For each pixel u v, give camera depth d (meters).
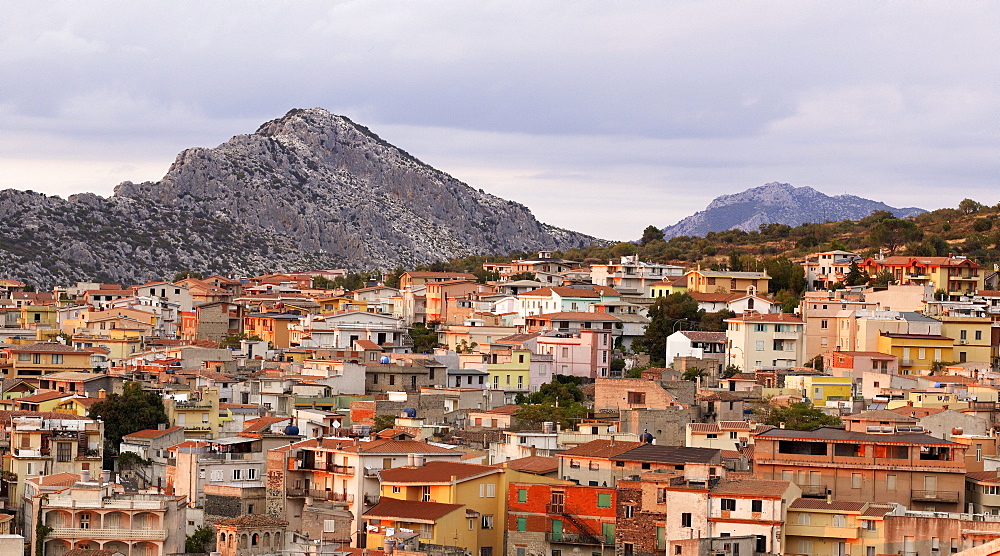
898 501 199.38
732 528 184.50
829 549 184.12
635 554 190.50
